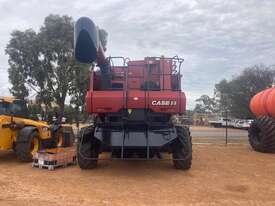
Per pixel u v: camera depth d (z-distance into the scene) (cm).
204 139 2455
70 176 1006
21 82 2236
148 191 839
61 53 2227
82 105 2270
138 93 1051
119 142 1015
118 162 1234
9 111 1291
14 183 907
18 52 2230
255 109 1931
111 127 1067
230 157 1411
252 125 1670
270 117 1739
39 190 836
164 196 794
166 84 1098
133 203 734
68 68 2242
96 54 984
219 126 5694
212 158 1367
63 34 2250
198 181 951
